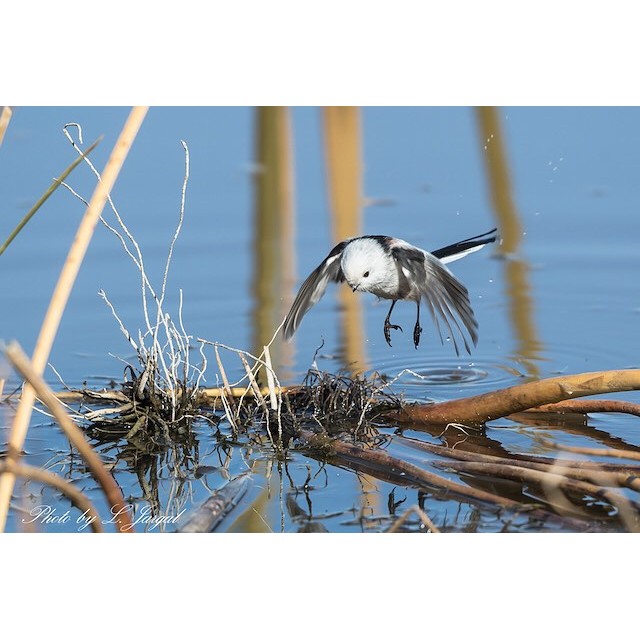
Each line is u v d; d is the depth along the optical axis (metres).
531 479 8.59
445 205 16.30
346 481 9.16
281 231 15.46
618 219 15.87
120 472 9.44
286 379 11.58
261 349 12.50
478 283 14.55
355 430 10.12
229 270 14.77
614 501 7.96
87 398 10.79
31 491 9.04
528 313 13.55
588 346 12.43
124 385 10.68
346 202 13.94
